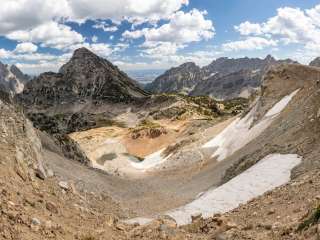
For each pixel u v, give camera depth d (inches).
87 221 792.9
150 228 832.3
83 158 3129.9
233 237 755.4
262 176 1619.1
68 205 865.5
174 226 880.9
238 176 1784.0
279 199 1066.1
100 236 697.6
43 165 1210.0
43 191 861.8
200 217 1051.3
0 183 711.7
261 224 822.5
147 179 3398.1
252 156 2180.1
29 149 1166.3
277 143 2043.6
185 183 2834.6
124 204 1806.1
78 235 641.0
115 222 895.7
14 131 1227.9
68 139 3208.7
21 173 863.7
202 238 799.1
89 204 1091.9
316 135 1798.7
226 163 2842.0
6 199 640.4
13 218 571.5
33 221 593.3
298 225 682.2
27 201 695.7
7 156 901.8
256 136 3019.2
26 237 532.1
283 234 685.9
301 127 2018.9
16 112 1434.5
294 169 1560.0
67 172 1733.5
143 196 2224.4
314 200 850.1
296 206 912.3
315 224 631.8
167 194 2354.8
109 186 2149.4
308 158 1585.9
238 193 1517.0
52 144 2714.1
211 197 1567.4
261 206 1066.7
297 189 1087.0
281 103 3383.4
